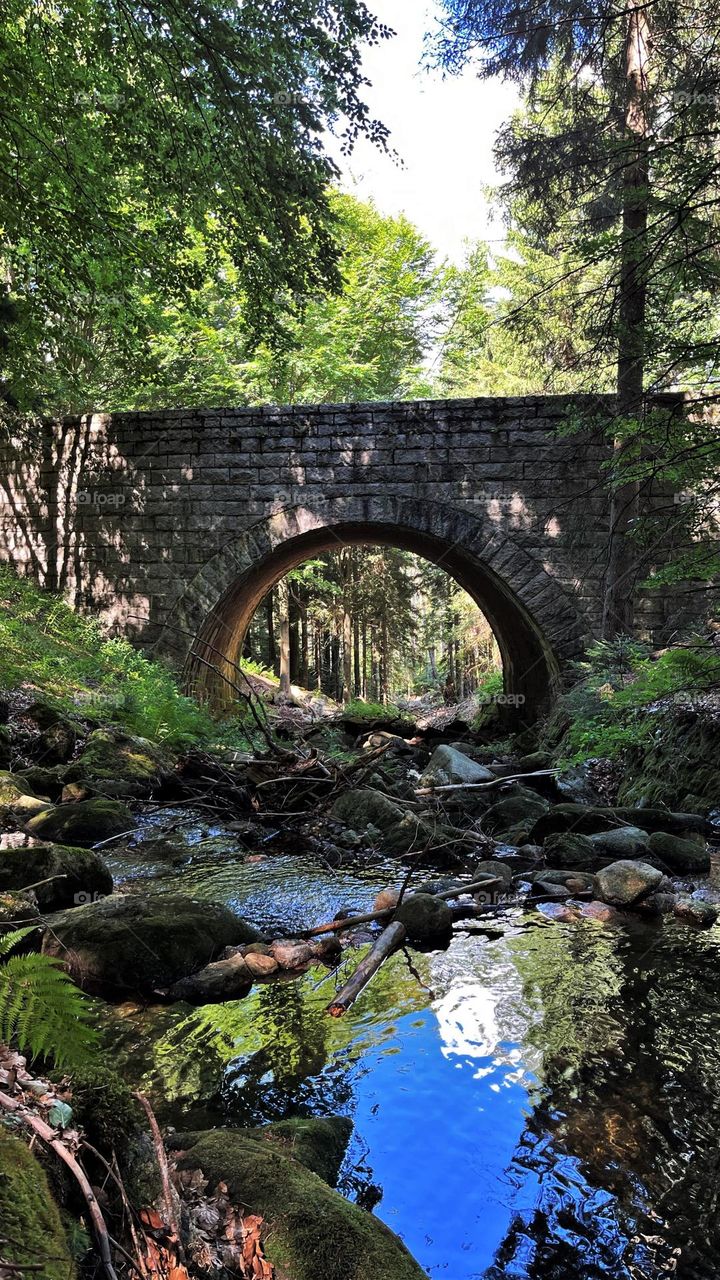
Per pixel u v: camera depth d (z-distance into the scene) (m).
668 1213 2.72
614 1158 3.00
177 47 10.37
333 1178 2.82
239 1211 2.23
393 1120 3.22
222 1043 3.86
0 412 17.58
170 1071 3.56
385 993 4.48
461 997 4.43
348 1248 2.12
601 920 5.87
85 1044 2.24
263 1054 3.75
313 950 5.15
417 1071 3.60
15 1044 2.52
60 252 12.84
